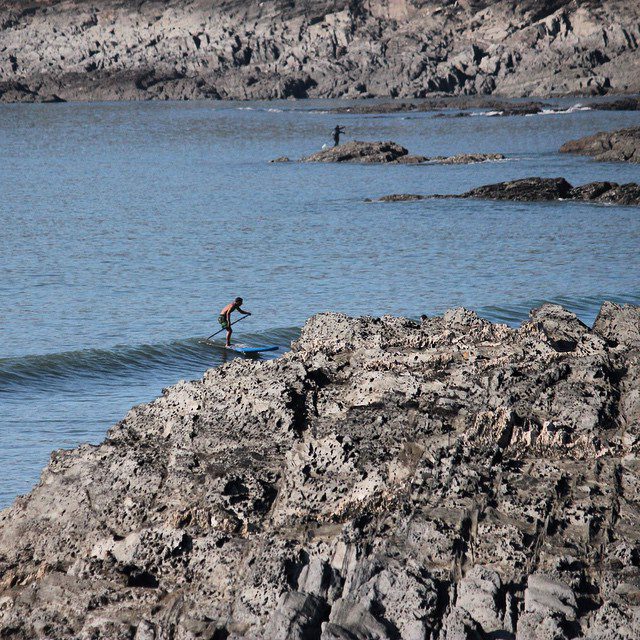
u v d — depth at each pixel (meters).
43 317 125.94
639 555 41.25
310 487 45.97
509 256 168.00
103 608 42.50
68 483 50.38
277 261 164.25
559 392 51.00
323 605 39.94
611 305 61.66
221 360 108.44
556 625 37.44
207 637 39.59
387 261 163.62
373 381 53.44
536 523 42.56
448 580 40.34
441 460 45.72
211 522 45.94
